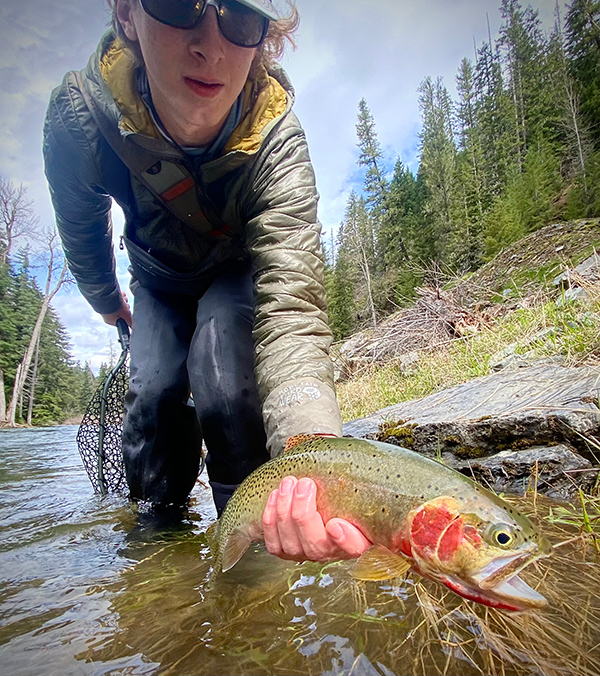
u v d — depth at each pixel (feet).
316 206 2.44
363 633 1.38
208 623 1.53
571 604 1.43
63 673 1.30
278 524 1.49
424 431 3.34
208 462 2.75
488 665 1.19
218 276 2.98
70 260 3.65
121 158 2.45
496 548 1.28
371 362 10.00
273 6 2.05
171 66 1.95
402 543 1.44
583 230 11.82
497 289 11.45
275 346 2.14
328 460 1.64
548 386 3.35
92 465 4.28
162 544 2.53
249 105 2.30
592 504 2.20
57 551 2.49
